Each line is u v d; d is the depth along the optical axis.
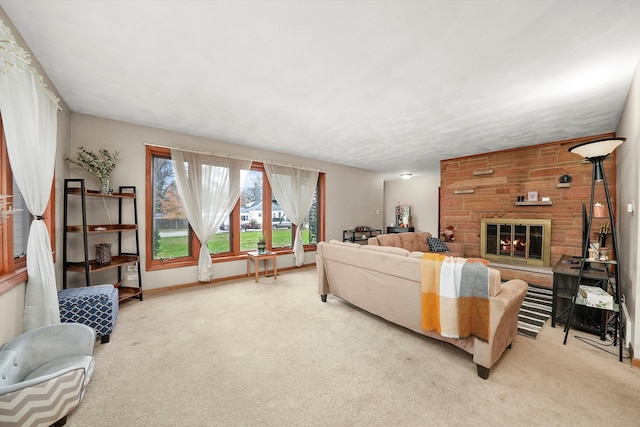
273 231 5.07
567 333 2.31
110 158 3.15
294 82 2.37
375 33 1.71
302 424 1.42
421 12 1.51
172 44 1.84
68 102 2.84
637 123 2.12
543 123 3.37
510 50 1.87
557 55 1.92
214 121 3.39
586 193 3.98
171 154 3.75
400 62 2.04
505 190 4.74
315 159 5.62
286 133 3.87
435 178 8.08
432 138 4.06
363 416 1.48
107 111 3.08
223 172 4.22
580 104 2.78
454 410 1.52
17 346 1.56
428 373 1.88
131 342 2.31
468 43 1.79
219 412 1.50
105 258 2.95
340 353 2.15
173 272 3.84
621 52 1.87
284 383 1.76
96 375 1.83
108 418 1.45
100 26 1.66
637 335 1.96
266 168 4.80
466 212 5.25
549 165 4.29
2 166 1.80
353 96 2.64
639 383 1.76
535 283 4.04
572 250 4.08
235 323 2.72
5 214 1.43
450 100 2.71
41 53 1.95
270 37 1.76
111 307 2.33
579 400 1.60
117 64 2.10
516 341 2.36
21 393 1.22
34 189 1.93
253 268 4.72
